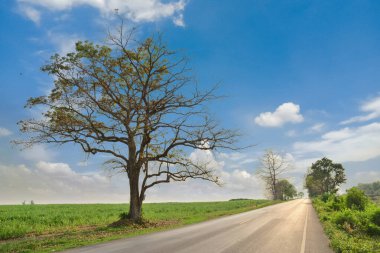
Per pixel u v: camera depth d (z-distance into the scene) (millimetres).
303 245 14961
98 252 12883
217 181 31781
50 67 27844
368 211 23922
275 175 109000
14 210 47375
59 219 32906
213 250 12898
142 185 31016
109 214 41219
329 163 135125
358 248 13688
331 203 49125
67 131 28406
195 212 50312
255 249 13406
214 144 31219
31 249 15742
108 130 29719
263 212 43500
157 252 12352
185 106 31219
